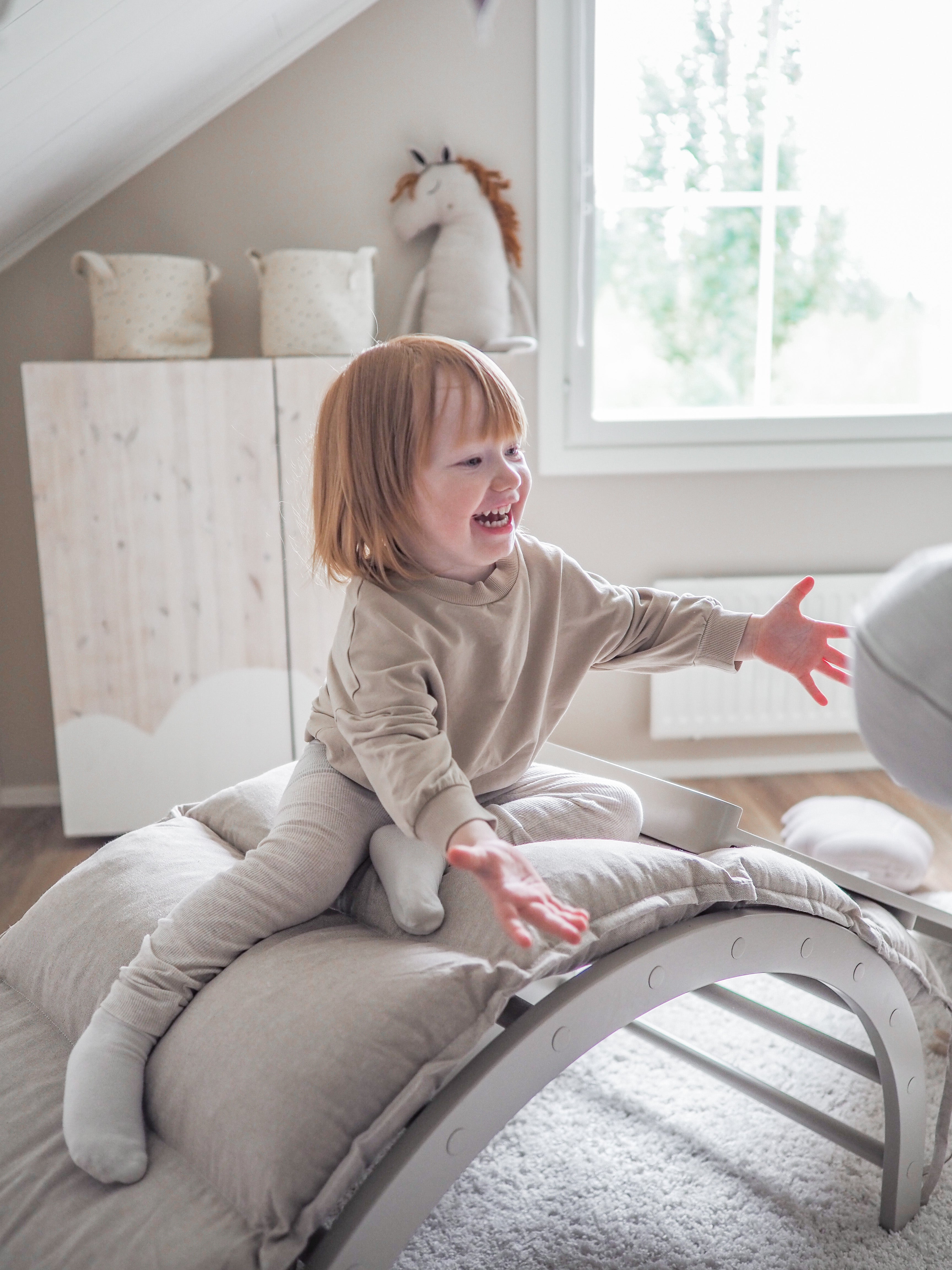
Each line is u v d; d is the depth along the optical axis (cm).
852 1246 113
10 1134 87
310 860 95
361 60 251
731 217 273
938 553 40
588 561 279
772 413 277
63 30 155
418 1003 82
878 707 38
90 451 225
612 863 95
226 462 228
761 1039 153
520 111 256
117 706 238
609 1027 89
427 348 93
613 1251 112
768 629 110
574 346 267
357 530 97
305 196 256
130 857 112
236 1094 80
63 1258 75
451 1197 121
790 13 261
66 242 251
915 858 207
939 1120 114
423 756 84
